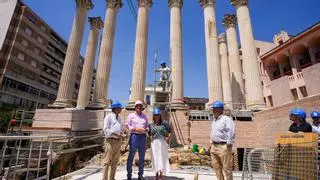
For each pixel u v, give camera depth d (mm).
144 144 6113
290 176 4438
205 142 16125
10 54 39062
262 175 5324
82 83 22469
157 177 6211
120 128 5977
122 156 12023
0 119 30734
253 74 18328
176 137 16500
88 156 14938
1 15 41094
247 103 18328
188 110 17844
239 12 20625
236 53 24359
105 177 5625
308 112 10062
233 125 5160
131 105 17594
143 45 19625
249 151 5652
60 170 12734
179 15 21047
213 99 18172
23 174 10305
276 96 18031
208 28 20328
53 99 51094
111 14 21766
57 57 52250
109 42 20859
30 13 43812
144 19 20516
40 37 46469
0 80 37375
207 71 19438
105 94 19672
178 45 19812
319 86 13766
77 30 21406
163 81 17984
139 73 18688
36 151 12391
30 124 21031
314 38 23125
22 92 41656
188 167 9984
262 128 14836
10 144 12938
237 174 8094
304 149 4203
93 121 17594
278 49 27875
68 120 16969
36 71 45219
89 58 23266
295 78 21797
